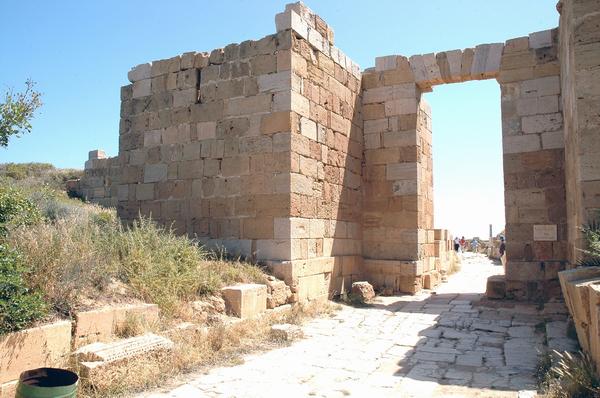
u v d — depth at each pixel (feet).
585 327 20.44
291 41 37.32
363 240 48.62
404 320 34.09
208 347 24.43
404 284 46.24
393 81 48.57
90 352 19.02
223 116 39.65
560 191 40.04
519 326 31.48
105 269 25.76
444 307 39.04
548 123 41.04
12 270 18.48
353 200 46.78
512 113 42.37
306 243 37.91
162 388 19.49
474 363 23.45
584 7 28.96
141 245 29.81
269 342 27.50
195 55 41.75
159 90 43.34
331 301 40.45
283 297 34.40
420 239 47.57
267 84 37.88
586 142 28.12
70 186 91.76
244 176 38.14
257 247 37.04
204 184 40.01
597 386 16.79
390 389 19.70
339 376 21.45
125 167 44.62
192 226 40.16
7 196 22.09
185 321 26.16
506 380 20.62
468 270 76.74
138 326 22.59
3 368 17.02
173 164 41.81
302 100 38.42
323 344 27.37
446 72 46.06
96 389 18.02
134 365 19.72
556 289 39.45
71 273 22.08
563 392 17.26
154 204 42.50
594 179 27.76
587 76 28.48
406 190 47.37
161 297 26.14
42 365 18.22
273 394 19.02
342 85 45.55
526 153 41.45
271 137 37.29
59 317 19.94
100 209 72.49
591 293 18.29
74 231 28.78
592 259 26.14
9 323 17.70
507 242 41.24
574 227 31.89
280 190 36.50
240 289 29.58
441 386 20.03
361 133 49.16
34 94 21.83
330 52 43.60
